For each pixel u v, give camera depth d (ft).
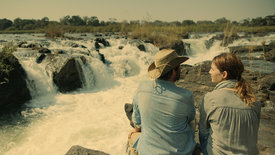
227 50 50.90
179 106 5.53
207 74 18.72
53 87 27.73
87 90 30.48
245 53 40.63
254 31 94.53
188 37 81.97
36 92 26.05
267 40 67.31
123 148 15.15
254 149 5.34
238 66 5.66
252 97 5.32
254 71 19.95
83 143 16.14
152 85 5.90
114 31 98.99
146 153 5.78
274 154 8.36
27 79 25.29
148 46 55.77
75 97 26.96
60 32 63.57
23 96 24.52
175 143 5.59
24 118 20.53
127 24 76.79
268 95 15.01
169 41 61.62
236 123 5.22
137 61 45.06
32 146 15.85
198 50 69.15
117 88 31.83
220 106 5.37
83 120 20.20
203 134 6.06
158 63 5.77
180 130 5.63
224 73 5.77
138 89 6.21
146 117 5.80
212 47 71.46
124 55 45.32
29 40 49.14
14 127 18.65
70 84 29.55
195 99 14.43
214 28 111.24
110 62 41.86
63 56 30.89
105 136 17.13
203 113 5.83
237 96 5.40
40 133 17.67
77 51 37.76
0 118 20.36
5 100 22.41
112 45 53.88
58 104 24.40
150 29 67.46
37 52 32.42
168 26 71.72
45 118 20.63
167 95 5.63
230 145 5.29
